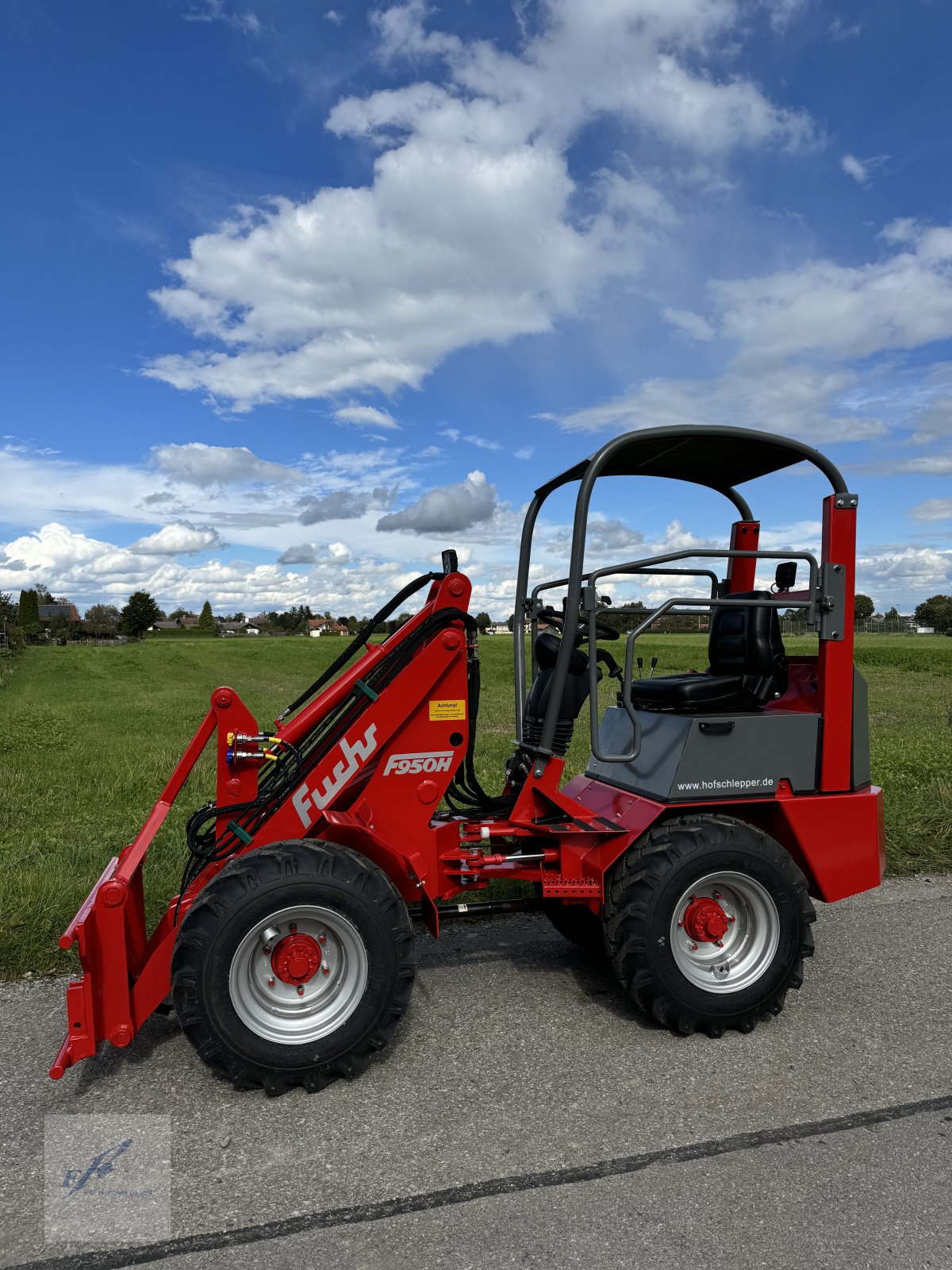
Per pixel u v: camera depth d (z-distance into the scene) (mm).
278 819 3537
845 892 3910
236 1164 2699
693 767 3756
